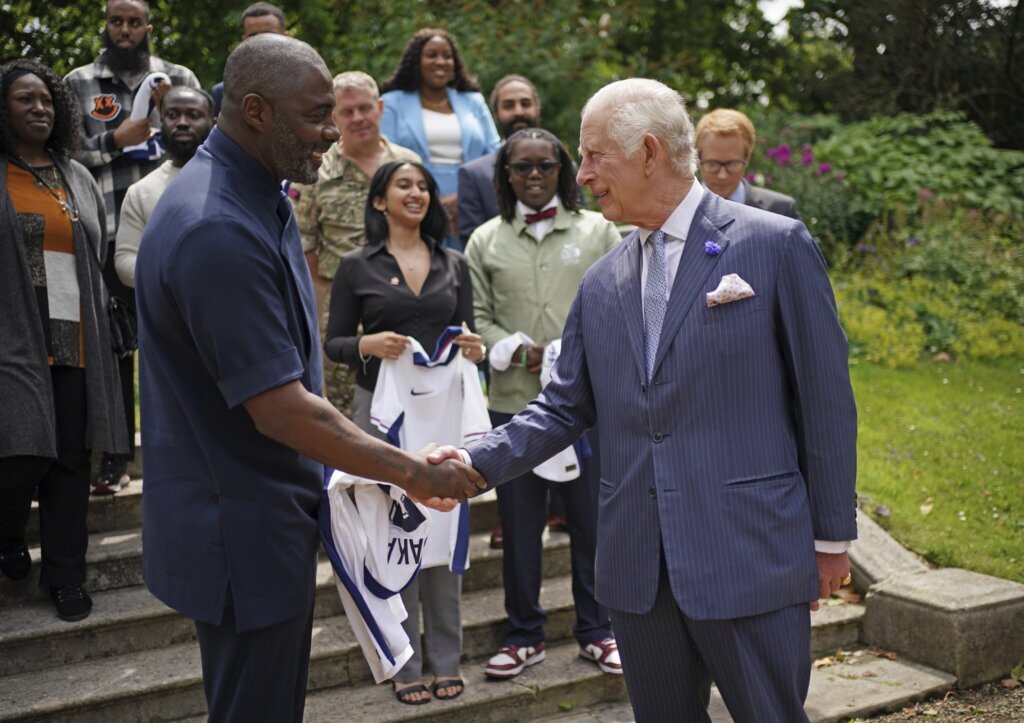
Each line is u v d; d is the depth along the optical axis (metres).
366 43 9.58
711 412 2.46
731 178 4.40
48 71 3.79
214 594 2.29
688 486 2.46
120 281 4.54
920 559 4.57
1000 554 4.54
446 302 3.92
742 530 2.43
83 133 4.54
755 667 2.45
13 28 9.42
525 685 3.82
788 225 2.49
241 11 9.71
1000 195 10.16
